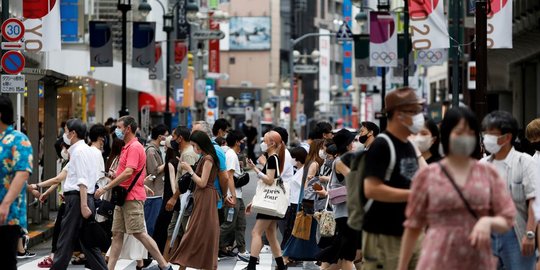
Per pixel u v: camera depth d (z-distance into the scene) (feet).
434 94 481.87
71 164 89.97
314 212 96.99
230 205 98.27
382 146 56.95
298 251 98.68
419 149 65.67
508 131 67.62
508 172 68.59
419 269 49.03
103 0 304.91
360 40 252.21
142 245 102.06
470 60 238.07
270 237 102.37
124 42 195.93
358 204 59.31
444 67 454.81
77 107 279.28
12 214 66.95
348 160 75.20
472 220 48.62
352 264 86.07
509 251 68.74
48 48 132.36
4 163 66.90
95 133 97.19
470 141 48.19
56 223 104.94
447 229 48.67
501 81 318.65
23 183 66.33
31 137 139.23
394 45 202.49
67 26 261.03
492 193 49.03
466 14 314.14
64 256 89.76
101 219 97.09
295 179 109.09
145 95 367.45
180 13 411.75
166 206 97.45
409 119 57.16
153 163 109.81
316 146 100.32
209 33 296.51
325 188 99.04
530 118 291.58
